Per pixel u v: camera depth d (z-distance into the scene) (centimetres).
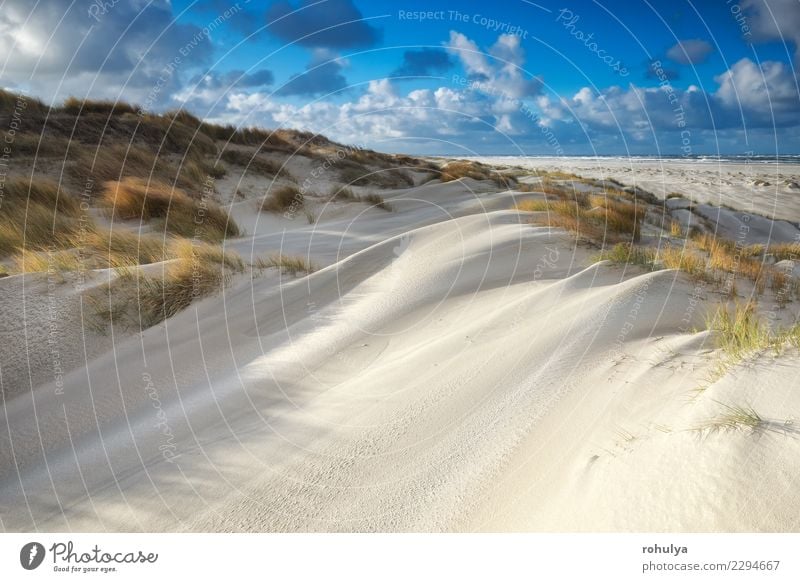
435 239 775
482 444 265
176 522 247
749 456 177
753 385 221
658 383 278
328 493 249
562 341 361
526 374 327
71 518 267
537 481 223
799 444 175
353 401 351
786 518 154
